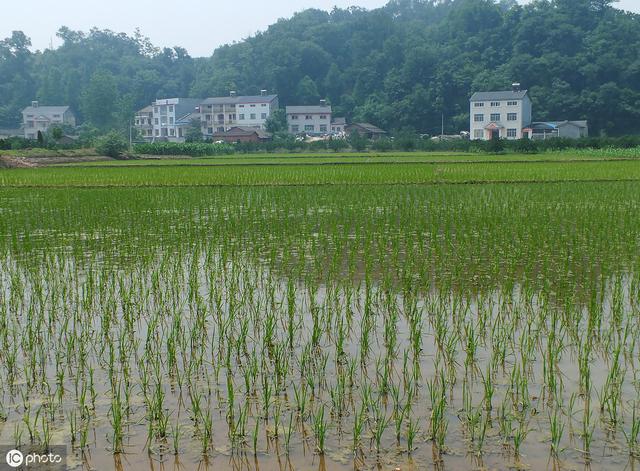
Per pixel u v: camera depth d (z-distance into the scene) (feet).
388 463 17.19
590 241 46.75
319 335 26.50
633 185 84.48
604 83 341.00
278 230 53.26
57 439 18.56
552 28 375.86
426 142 229.04
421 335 27.12
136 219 60.08
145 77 469.57
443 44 430.20
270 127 325.42
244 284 35.58
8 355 24.25
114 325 28.76
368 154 207.10
